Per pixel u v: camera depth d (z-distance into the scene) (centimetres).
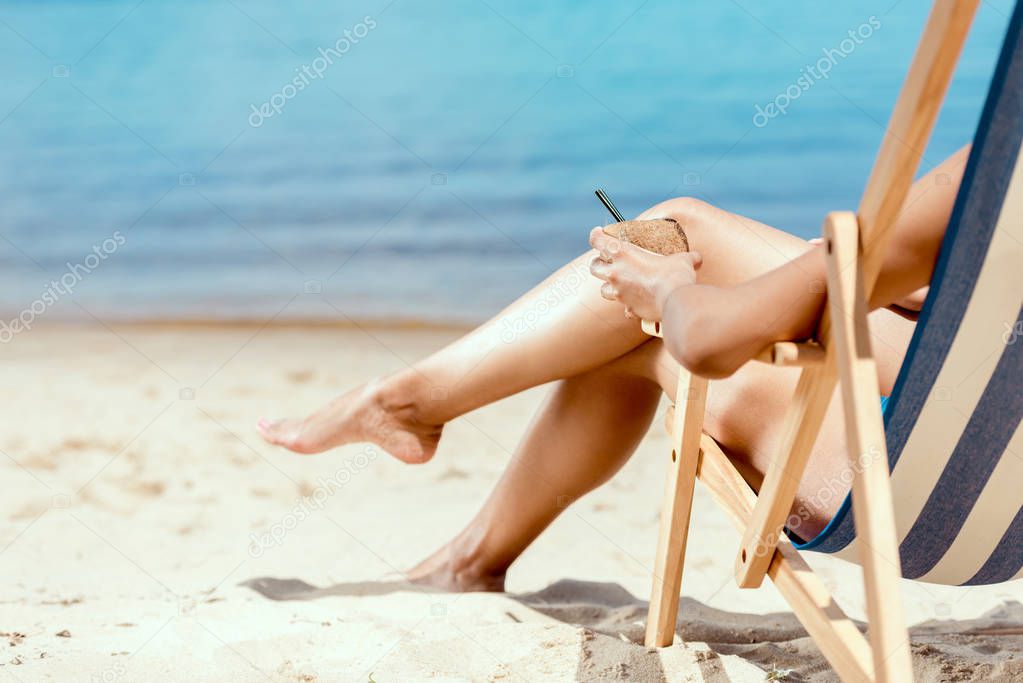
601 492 307
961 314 122
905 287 125
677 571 179
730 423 173
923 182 125
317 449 218
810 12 1248
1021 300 121
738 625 201
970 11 103
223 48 1421
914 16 1197
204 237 776
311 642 185
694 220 169
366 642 184
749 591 230
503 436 368
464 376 199
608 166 900
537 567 249
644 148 936
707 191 809
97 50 1433
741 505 153
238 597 217
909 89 109
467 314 580
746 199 783
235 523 278
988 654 179
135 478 315
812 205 759
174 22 1528
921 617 214
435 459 342
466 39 1365
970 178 113
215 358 493
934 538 151
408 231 764
